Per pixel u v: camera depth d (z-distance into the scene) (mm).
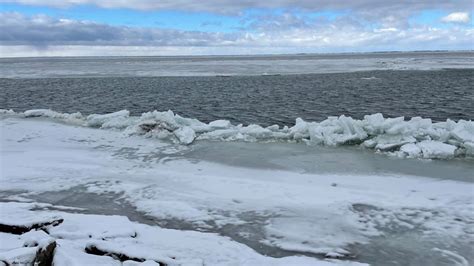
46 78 35562
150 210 5535
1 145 9117
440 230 4832
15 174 7031
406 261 4199
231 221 5172
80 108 17828
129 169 7383
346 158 7867
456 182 6395
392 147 8281
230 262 4035
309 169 7254
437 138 8477
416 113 15500
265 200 5809
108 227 4652
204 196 6004
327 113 15750
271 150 8570
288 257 4211
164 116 10508
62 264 3574
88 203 5816
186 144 9117
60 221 4738
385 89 23594
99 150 8758
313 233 4820
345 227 4957
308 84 27328
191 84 28391
